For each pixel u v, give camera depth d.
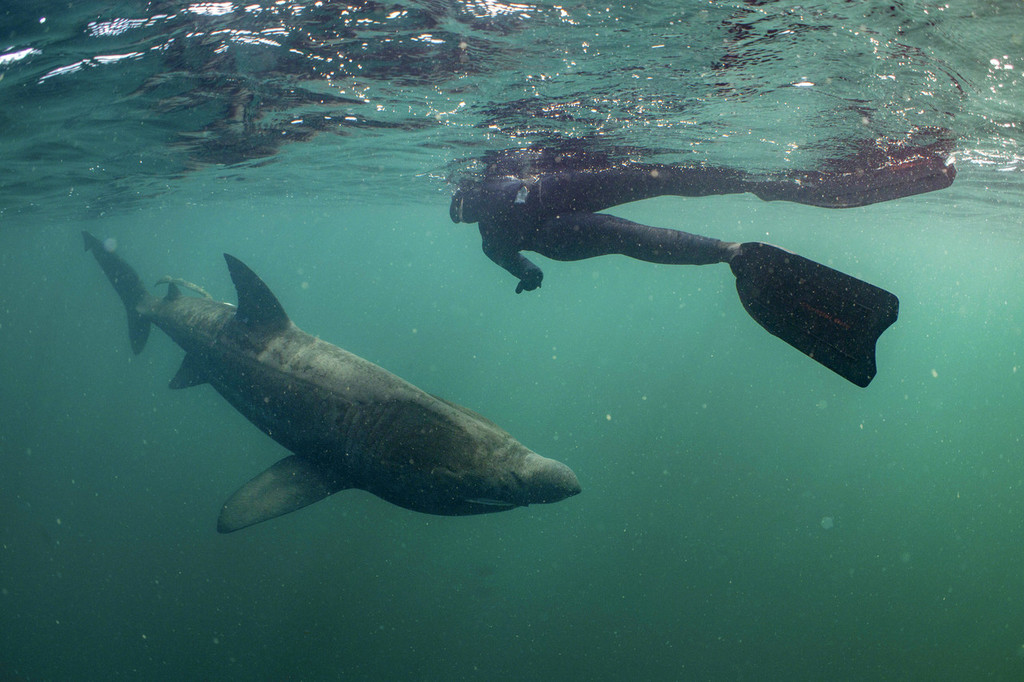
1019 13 4.55
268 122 10.01
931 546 17.86
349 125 10.25
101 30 5.82
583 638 13.56
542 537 18.89
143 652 12.94
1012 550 17.61
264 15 5.50
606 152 10.76
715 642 13.32
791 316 3.10
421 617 14.34
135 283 9.95
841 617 14.21
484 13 5.31
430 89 7.84
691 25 5.27
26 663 12.76
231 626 13.77
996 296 99.62
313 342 6.46
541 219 5.62
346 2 5.18
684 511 20.50
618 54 6.13
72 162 13.02
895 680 12.04
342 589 15.52
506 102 8.23
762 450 27.97
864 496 22.02
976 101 7.02
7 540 18.69
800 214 28.06
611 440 30.34
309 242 76.25
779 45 5.63
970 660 12.66
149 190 19.34
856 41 5.36
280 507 5.23
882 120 7.97
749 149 10.08
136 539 18.53
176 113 9.16
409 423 5.20
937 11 4.61
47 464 29.25
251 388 6.56
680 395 42.19
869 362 2.83
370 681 11.95
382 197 25.27
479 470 4.81
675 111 8.24
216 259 93.12
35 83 7.40
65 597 15.27
